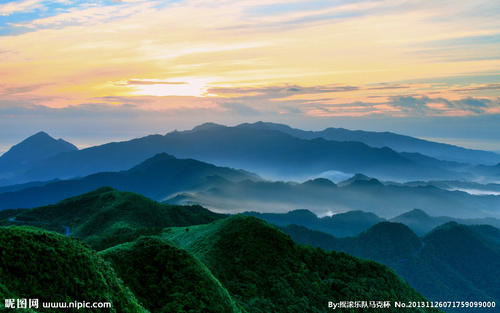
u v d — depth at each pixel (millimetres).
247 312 72188
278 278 91000
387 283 107938
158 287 61531
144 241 71562
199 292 61531
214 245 99938
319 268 103750
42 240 44406
